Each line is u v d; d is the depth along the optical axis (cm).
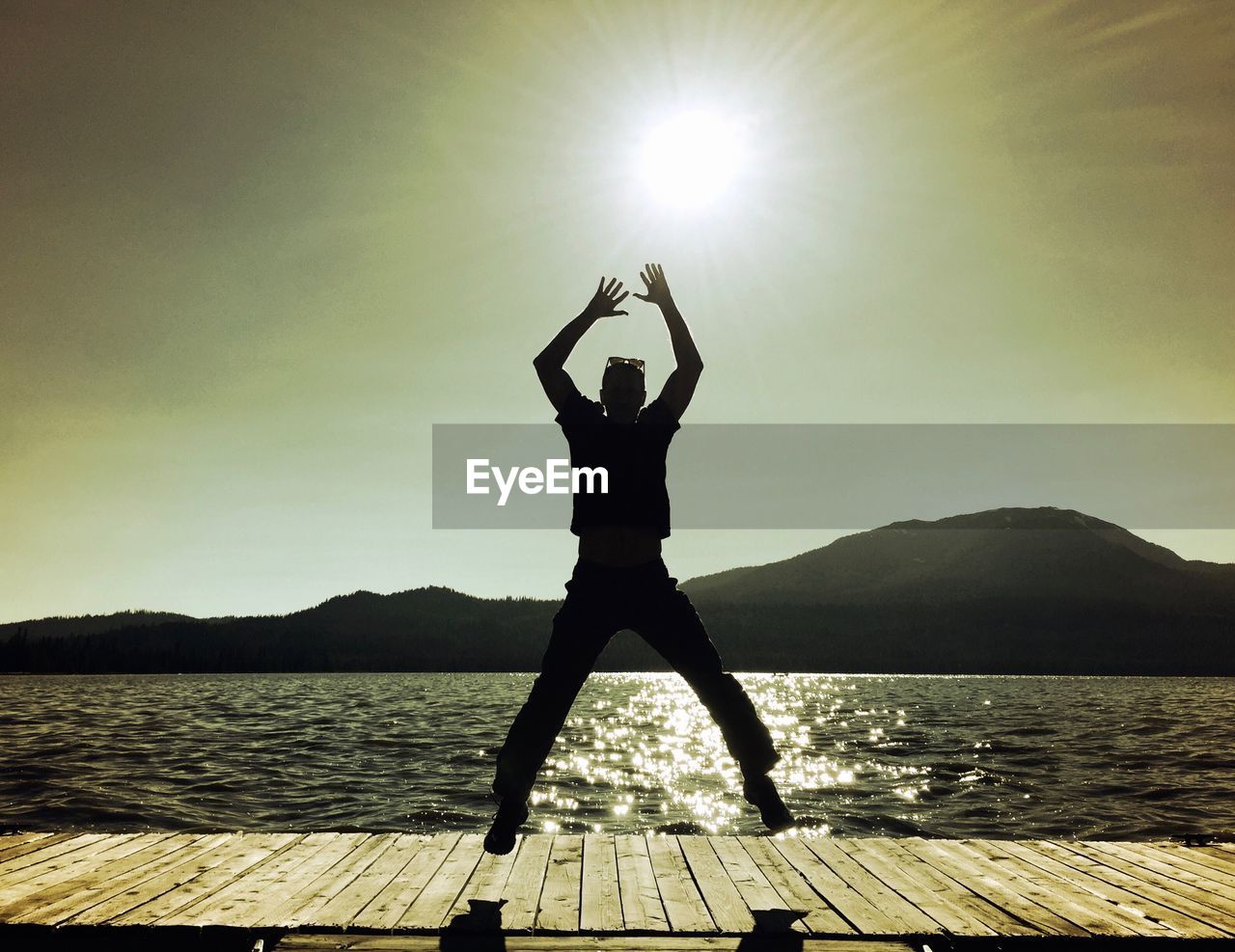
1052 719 3438
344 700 4766
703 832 1167
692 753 2138
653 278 455
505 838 412
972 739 2511
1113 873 464
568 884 435
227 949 354
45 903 393
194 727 2831
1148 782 1605
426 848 514
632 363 434
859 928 364
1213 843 543
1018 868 473
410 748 2142
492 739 2388
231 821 1223
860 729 2912
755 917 380
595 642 412
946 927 366
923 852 514
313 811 1291
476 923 369
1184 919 378
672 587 416
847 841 543
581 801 1426
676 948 343
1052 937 352
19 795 1434
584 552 416
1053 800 1424
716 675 416
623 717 3597
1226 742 2378
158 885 426
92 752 2066
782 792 1525
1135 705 4488
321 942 345
